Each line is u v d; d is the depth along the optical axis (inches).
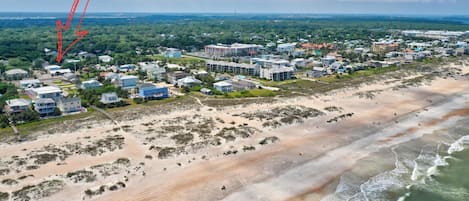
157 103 5216.5
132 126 4200.3
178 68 7770.7
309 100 5378.9
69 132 4003.4
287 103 5196.9
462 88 6304.1
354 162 3356.3
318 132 4104.3
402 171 3181.6
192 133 3939.5
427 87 6318.9
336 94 5748.0
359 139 3919.8
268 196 2773.1
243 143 3720.5
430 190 2869.1
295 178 3048.7
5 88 5821.9
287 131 4104.3
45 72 7559.1
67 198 2674.7
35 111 4594.0
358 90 6048.2
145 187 2859.3
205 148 3560.5
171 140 3747.5
